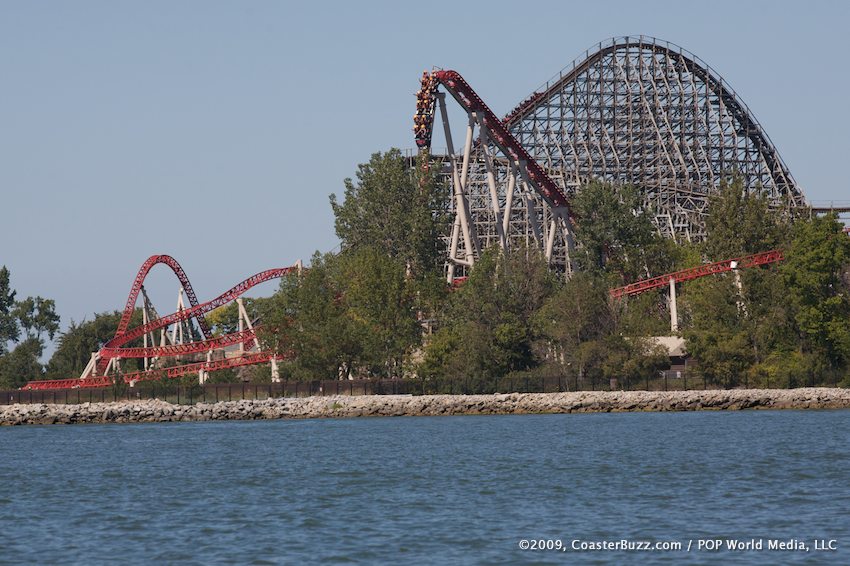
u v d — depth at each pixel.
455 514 166.25
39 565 136.75
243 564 135.12
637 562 132.50
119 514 174.12
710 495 178.88
